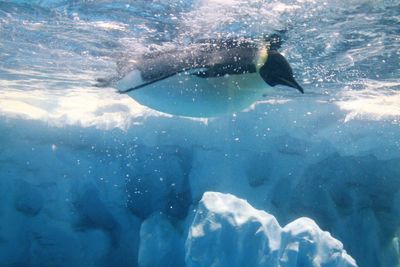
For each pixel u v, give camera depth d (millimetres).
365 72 6645
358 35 5125
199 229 4836
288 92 7250
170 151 7637
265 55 3994
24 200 7828
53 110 8445
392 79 6957
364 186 7695
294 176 7707
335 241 5008
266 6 4262
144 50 5547
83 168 7707
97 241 7770
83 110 8297
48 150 7723
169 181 7660
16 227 7844
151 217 7281
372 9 4316
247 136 7598
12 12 4645
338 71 6586
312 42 5301
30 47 5859
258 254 4664
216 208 4875
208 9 4316
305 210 7641
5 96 8680
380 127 7340
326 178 7715
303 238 4852
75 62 6395
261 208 7582
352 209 7652
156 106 4340
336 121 7641
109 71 6801
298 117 7703
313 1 4156
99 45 5609
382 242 7574
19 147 7684
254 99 4238
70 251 7840
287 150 7695
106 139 7645
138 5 4324
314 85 7176
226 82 4051
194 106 4219
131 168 7660
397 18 4566
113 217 7762
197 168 7703
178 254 7039
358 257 7465
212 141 7602
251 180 7695
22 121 7699
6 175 7727
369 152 7480
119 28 4941
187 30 4809
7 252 7816
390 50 5703
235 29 4699
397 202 7652
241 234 4703
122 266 7688
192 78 4043
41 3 4375
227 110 4270
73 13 4602
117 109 8102
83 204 7785
